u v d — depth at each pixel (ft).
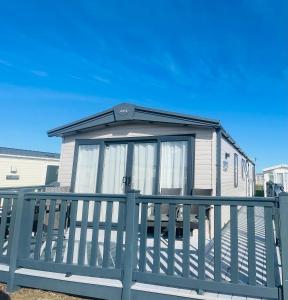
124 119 22.99
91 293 10.32
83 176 24.54
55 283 10.87
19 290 11.37
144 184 22.24
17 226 11.68
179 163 21.35
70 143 25.84
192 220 16.99
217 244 9.07
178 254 14.07
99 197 10.64
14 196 11.98
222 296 9.12
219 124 20.20
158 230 9.80
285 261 8.27
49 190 21.80
